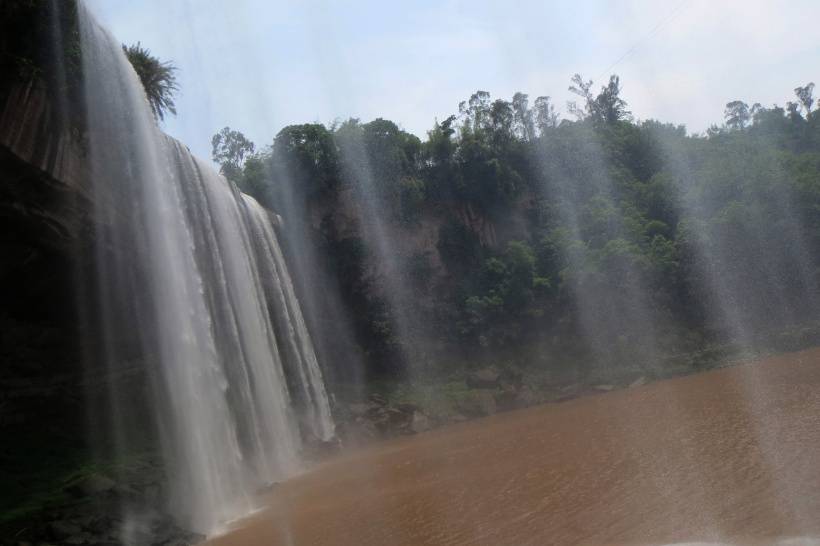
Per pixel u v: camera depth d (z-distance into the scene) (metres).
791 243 53.00
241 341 31.78
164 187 27.52
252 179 51.22
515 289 53.66
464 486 19.56
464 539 13.66
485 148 61.28
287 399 35.22
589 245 56.66
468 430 36.84
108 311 26.06
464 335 53.50
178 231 28.05
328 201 54.16
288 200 52.16
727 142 71.88
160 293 25.80
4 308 24.34
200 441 24.41
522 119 67.69
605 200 59.44
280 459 31.81
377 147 56.88
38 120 20.59
